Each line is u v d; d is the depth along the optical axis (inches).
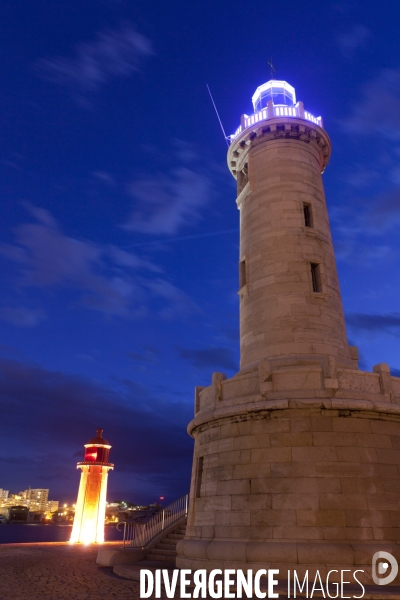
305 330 795.4
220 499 682.2
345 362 805.9
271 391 687.7
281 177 936.9
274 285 840.3
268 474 644.7
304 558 570.6
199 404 840.9
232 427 714.2
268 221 903.1
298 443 647.8
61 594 515.5
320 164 1048.8
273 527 611.5
